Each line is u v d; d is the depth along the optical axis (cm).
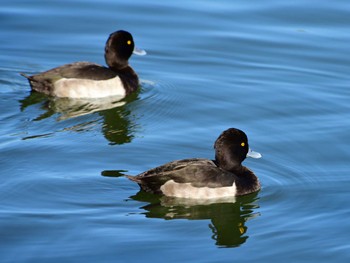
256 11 2317
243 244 1288
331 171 1538
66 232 1293
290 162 1576
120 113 1836
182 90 1938
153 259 1226
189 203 1424
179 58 2103
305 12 2309
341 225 1340
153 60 2097
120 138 1678
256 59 2086
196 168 1441
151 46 2152
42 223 1316
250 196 1451
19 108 1820
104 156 1583
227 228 1341
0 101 1848
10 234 1280
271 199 1441
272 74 2011
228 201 1434
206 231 1325
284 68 2041
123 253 1238
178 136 1688
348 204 1412
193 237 1303
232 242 1291
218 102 1867
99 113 1833
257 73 2019
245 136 1484
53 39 2177
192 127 1738
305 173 1533
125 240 1277
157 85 1973
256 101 1862
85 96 1911
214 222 1358
